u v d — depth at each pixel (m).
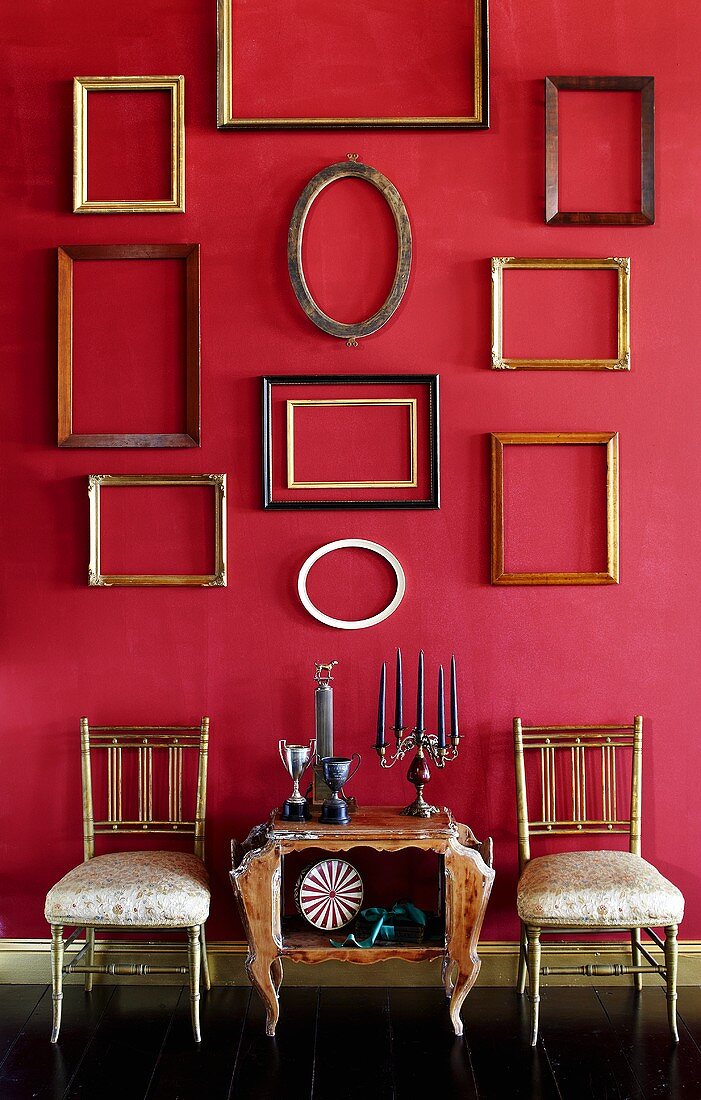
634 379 2.97
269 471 2.95
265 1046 2.56
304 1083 2.39
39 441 2.99
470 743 2.97
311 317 2.92
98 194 2.98
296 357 2.97
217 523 2.95
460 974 2.58
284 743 2.75
